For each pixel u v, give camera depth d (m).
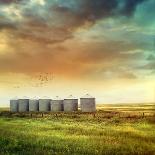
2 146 24.16
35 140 26.69
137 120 43.91
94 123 42.19
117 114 54.41
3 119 48.69
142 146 25.61
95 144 25.17
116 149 24.14
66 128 36.25
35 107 70.06
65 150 23.16
